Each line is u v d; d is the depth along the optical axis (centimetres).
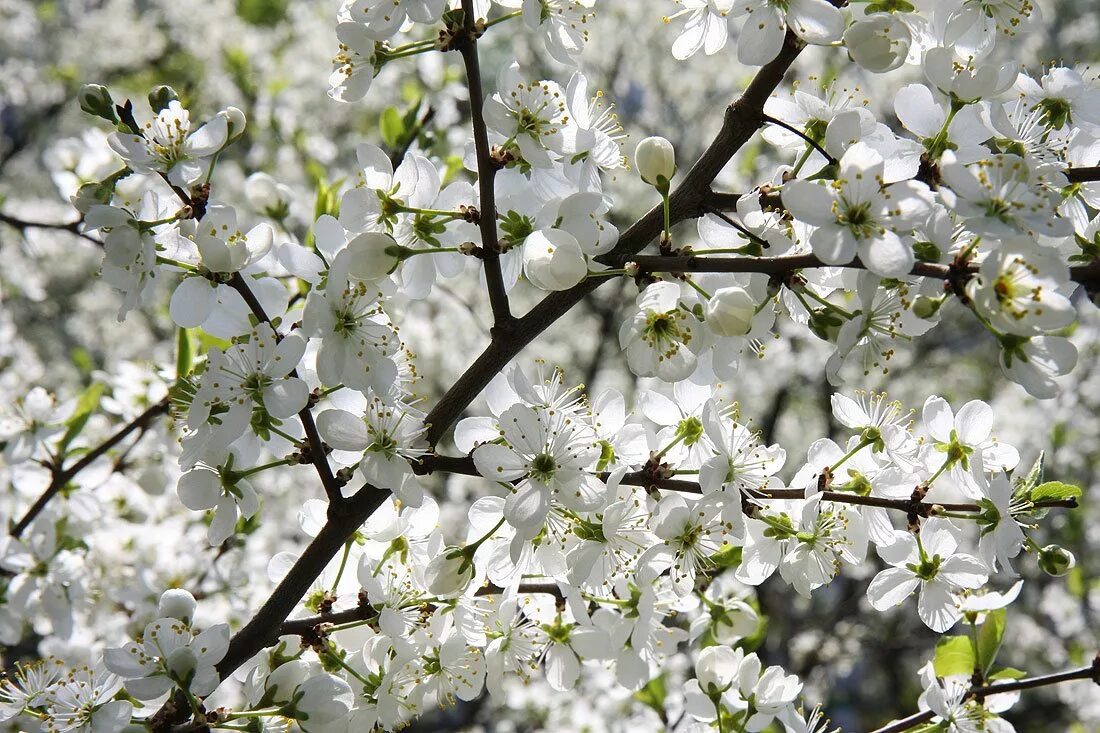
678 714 126
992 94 108
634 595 111
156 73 321
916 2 109
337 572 111
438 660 110
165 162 108
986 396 335
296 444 108
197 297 108
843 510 111
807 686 285
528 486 108
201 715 107
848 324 108
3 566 123
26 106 328
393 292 110
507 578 109
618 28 334
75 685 109
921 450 111
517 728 201
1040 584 287
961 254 106
